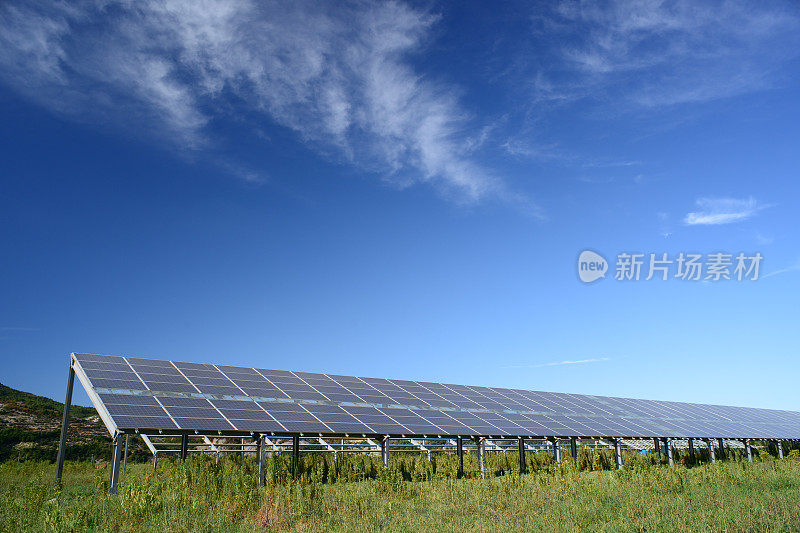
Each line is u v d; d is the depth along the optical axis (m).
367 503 16.20
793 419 55.19
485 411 30.12
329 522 13.99
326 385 27.92
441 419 26.58
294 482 18.38
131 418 18.22
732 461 34.25
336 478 22.00
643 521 13.51
